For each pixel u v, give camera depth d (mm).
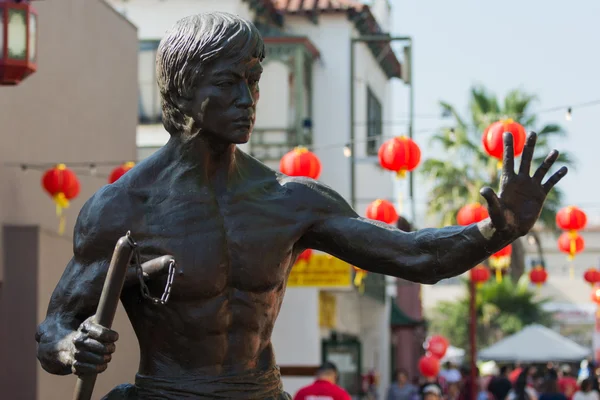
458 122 31234
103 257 3920
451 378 25969
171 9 23609
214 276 3910
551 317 47188
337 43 26672
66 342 3777
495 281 44344
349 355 24094
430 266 3918
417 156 12562
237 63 3791
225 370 3969
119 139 17703
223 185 4004
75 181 13602
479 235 3854
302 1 26688
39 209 14625
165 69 3861
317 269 22781
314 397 11375
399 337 37969
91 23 16609
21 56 10359
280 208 4043
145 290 3600
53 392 14406
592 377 21438
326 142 26734
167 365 3957
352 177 26516
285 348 23266
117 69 17656
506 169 3768
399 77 32344
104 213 3916
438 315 54562
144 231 3904
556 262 53844
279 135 24781
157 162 3984
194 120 3865
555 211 31484
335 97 26688
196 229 3918
